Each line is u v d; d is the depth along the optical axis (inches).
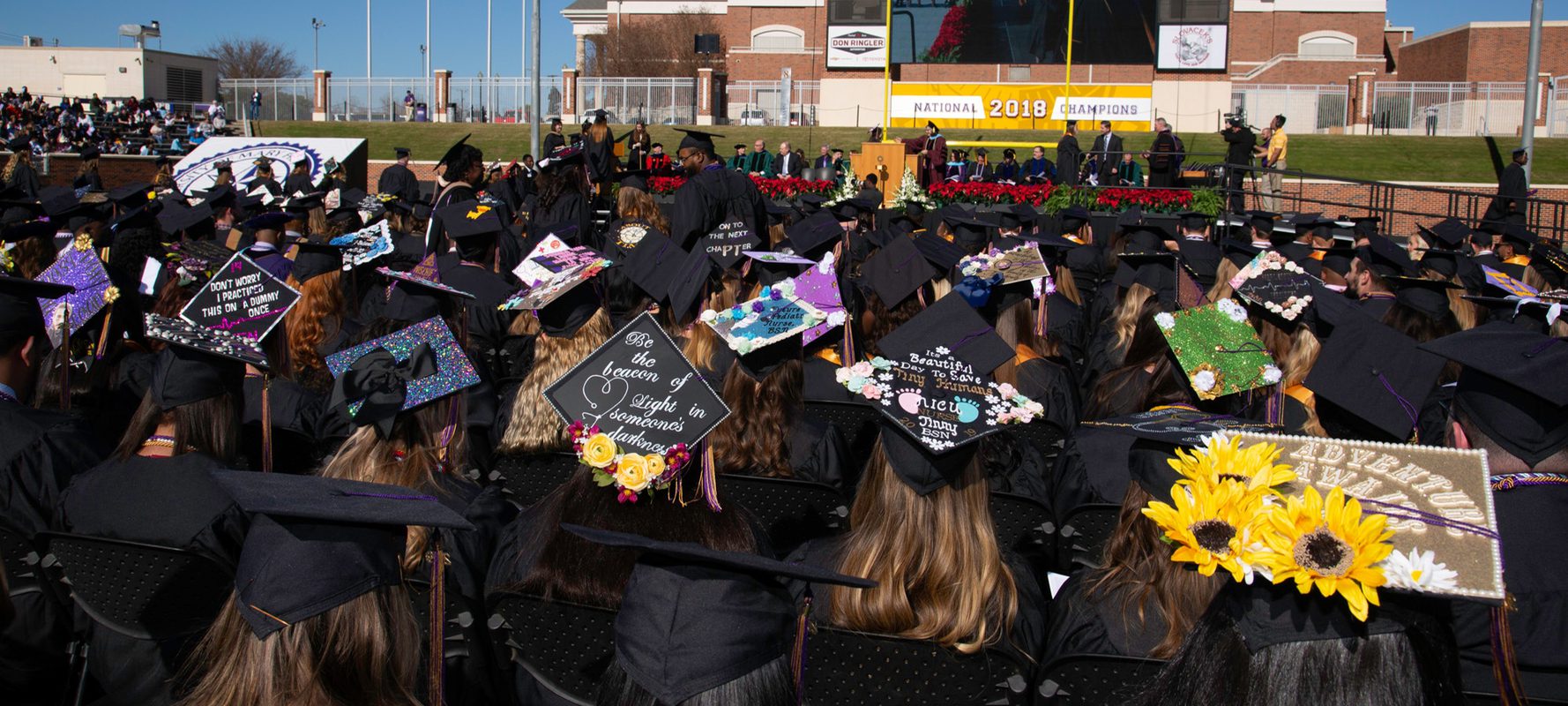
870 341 217.9
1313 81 1488.7
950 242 309.6
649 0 1806.1
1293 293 173.3
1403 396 146.0
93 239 346.0
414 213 368.2
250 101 1502.2
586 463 93.8
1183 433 101.5
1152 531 99.7
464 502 130.1
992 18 1187.9
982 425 99.1
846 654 102.7
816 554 108.0
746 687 74.7
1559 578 95.2
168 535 115.7
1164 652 97.0
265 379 125.7
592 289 160.1
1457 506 64.0
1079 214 555.5
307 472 168.4
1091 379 243.3
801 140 1229.1
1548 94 1253.7
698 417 94.5
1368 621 63.4
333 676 73.1
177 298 198.8
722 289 218.1
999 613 101.5
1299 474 67.7
